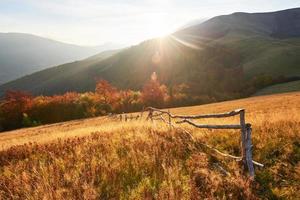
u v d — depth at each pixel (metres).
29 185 6.87
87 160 8.20
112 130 13.88
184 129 11.38
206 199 5.81
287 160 7.64
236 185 6.35
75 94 101.56
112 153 8.72
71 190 6.38
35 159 9.34
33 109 90.50
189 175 6.86
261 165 7.20
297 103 39.31
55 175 7.35
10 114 89.62
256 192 6.32
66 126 44.38
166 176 6.90
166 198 5.79
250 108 41.03
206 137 9.95
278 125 10.34
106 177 7.01
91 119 55.62
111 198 6.13
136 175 7.15
